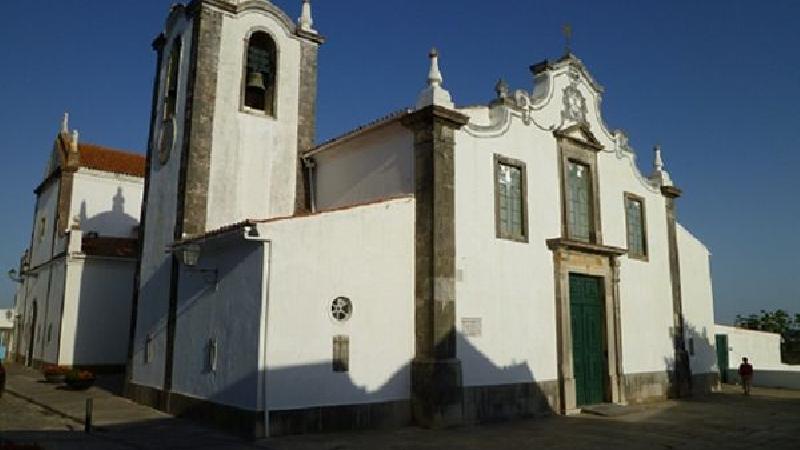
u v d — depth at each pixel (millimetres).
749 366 20078
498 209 14117
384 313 12320
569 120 16578
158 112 17297
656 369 18062
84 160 28547
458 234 13141
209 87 15578
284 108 16922
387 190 14086
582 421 13547
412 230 13039
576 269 15734
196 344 13148
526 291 14391
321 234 11766
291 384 11016
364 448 9992
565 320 15070
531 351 14234
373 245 12398
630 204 18500
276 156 16500
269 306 11000
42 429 11523
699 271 21234
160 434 11109
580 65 17250
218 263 12664
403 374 12367
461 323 12852
